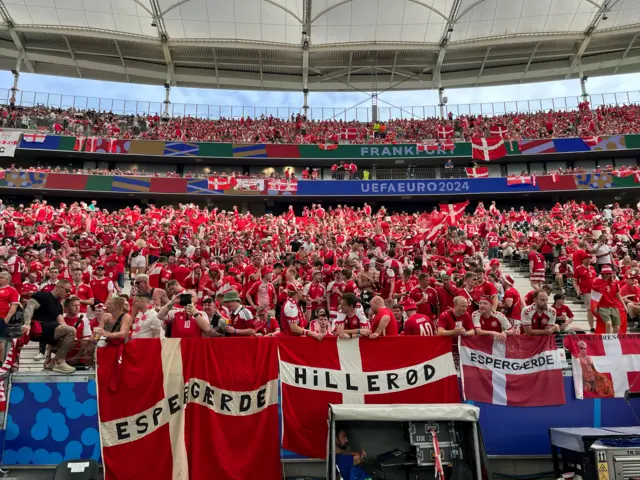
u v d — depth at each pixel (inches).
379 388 303.1
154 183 1450.5
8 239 778.8
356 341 310.0
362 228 952.9
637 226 941.2
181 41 1585.9
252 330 328.2
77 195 1460.4
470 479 252.2
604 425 310.7
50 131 1514.5
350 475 263.4
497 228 886.4
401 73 1777.8
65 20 1503.4
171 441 283.6
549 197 1547.7
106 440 279.4
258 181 1491.1
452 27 1514.5
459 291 439.8
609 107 1705.2
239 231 927.7
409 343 312.0
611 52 1701.5
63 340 300.4
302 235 853.2
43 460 285.6
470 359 313.9
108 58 1684.3
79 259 543.5
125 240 736.3
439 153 1584.6
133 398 286.8
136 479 276.1
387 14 1533.0
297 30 1585.9
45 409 291.7
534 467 306.0
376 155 1598.2
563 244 734.5
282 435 293.1
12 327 367.9
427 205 1595.7
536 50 1686.8
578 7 1491.1
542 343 319.3
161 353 295.1
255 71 1781.5
